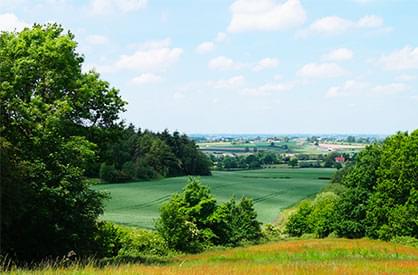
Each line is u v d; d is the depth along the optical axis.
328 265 22.64
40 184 29.50
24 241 30.22
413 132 63.44
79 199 31.23
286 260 32.53
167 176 171.25
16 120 30.16
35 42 32.44
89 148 32.03
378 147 71.50
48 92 32.66
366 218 69.06
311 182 181.25
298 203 126.88
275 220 105.12
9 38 32.53
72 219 30.61
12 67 30.39
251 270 19.16
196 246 60.56
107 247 39.06
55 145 30.67
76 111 34.28
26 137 30.64
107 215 96.69
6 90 29.23
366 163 71.00
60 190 29.61
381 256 39.00
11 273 15.38
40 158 30.38
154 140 169.50
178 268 18.67
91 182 33.53
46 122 29.98
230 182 173.00
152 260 34.91
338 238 70.62
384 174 65.44
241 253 44.50
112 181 147.50
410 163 61.91
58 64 32.19
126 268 16.66
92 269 16.09
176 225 58.91
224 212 70.69
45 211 29.28
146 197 123.25
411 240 56.88
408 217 60.25
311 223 90.94
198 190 70.69
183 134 193.62
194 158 192.88
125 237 54.78
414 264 25.73
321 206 91.94
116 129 36.66
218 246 69.44
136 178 154.50
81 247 32.00
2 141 27.52
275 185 168.00
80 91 33.41
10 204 26.89
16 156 29.59
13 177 26.89
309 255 40.44
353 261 29.19
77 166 31.16
